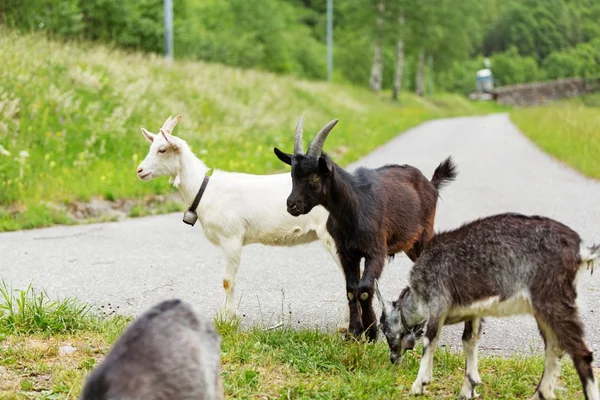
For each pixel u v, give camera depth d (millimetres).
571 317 4703
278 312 7445
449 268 5059
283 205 7090
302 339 6355
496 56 101875
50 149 14445
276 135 21125
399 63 55000
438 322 5117
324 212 7004
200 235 11281
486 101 75812
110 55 21297
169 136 7324
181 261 9633
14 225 11453
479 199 13672
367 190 6488
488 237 4973
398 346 5590
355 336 6363
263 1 53531
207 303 7766
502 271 4883
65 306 6805
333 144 21734
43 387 5359
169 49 23844
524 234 4875
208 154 16609
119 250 10211
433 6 53469
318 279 8742
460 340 6703
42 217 11844
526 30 110438
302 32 70688
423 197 7184
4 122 14562
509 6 111312
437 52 63719
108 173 13969
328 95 36344
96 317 6957
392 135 28250
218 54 42125
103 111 17031
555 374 5035
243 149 18359
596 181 15734
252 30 52531
